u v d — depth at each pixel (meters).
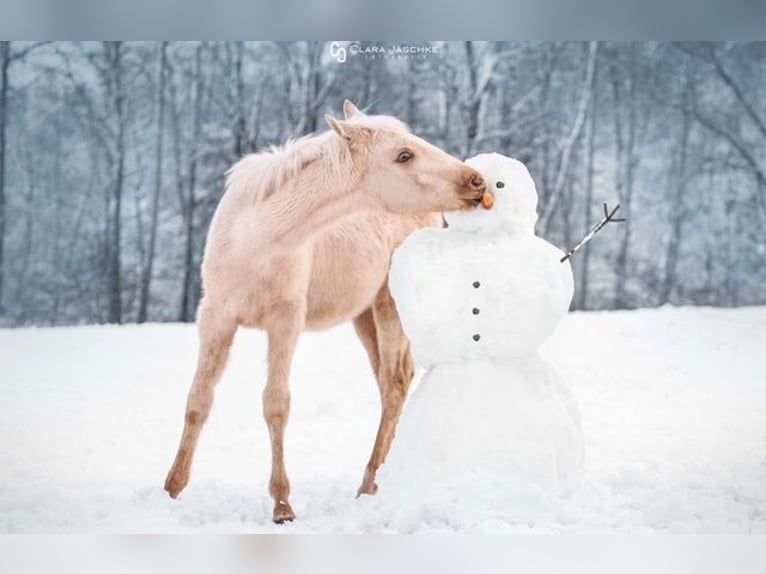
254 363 9.73
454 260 4.50
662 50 15.19
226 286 4.71
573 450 4.49
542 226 15.42
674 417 7.22
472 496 4.22
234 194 4.76
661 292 15.26
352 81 15.56
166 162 15.35
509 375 4.48
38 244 14.86
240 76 15.45
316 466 6.16
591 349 9.70
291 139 4.95
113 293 15.03
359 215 5.41
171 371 9.47
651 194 15.38
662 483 4.95
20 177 14.77
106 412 7.83
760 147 15.09
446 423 4.38
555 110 15.53
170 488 4.75
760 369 8.90
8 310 14.69
